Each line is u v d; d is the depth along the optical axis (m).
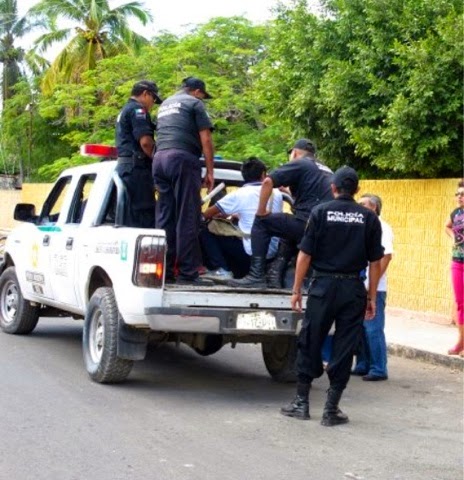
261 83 15.59
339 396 7.16
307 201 8.05
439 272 13.00
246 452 6.23
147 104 8.92
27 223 11.04
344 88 13.12
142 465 5.82
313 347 7.18
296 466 5.92
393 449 6.49
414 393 8.68
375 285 7.28
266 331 7.78
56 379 8.50
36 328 11.91
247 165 8.83
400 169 12.93
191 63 26.05
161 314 7.50
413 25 12.69
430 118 12.22
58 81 36.38
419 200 13.37
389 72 13.16
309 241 7.07
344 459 6.16
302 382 7.34
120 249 7.88
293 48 14.53
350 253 7.05
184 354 10.53
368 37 13.59
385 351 9.30
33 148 40.94
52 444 6.27
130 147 8.76
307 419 7.32
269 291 7.93
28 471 5.63
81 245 8.86
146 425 6.90
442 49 11.98
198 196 8.27
